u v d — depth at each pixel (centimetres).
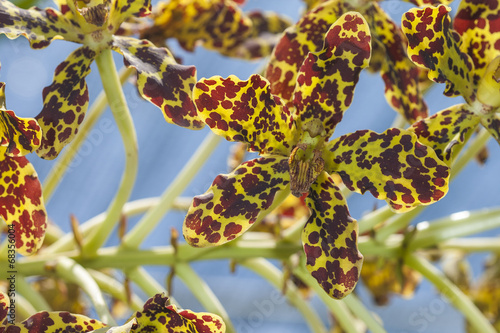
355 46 49
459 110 51
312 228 50
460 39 51
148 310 49
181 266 56
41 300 54
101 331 48
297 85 50
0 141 49
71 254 56
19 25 51
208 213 48
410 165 49
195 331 49
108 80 52
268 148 50
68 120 50
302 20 53
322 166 50
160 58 51
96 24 51
